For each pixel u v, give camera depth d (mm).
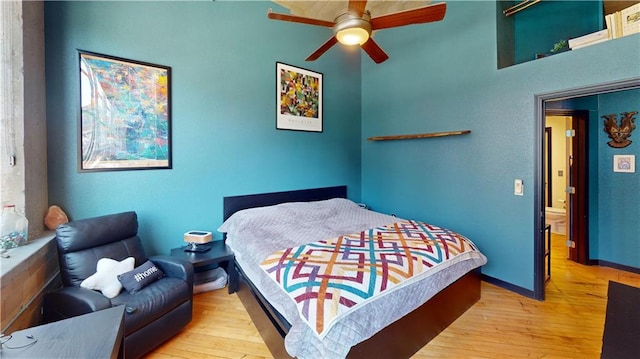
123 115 2658
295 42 3887
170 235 2979
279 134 3773
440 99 3551
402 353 1855
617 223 3449
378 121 4445
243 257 2486
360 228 2893
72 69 2412
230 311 2586
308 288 1636
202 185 3168
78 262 2061
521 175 2812
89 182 2512
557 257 3908
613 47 2221
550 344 2086
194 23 3047
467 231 3322
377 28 2312
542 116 2656
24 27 2033
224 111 3289
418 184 3881
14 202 1967
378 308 1638
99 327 1229
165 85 2883
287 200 3865
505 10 3059
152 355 1989
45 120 2291
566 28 3230
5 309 1526
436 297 2137
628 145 3338
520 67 2783
